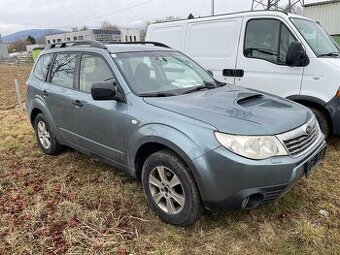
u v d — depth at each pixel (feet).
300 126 10.41
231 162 9.11
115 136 12.07
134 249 9.75
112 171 14.87
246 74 19.39
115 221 11.10
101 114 12.42
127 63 12.82
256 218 11.09
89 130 13.32
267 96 12.76
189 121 9.96
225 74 20.34
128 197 12.60
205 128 9.61
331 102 16.44
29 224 11.06
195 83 13.61
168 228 10.66
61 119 15.05
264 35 18.67
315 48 17.34
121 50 13.44
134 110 11.29
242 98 11.67
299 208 11.64
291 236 10.19
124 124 11.50
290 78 17.71
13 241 10.21
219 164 9.23
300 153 10.02
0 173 15.38
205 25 21.39
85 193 13.03
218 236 10.22
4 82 69.51
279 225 10.75
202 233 10.37
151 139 10.50
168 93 12.14
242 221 10.91
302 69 17.24
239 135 9.30
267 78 18.52
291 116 10.71
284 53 17.92
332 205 11.78
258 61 18.84
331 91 16.42
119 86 12.05
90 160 16.26
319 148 10.95
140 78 12.44
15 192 13.43
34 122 17.75
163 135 10.15
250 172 9.09
